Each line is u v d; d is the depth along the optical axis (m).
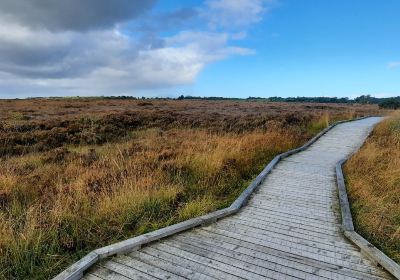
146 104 45.22
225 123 19.91
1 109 30.59
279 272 4.44
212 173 8.98
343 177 9.17
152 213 6.43
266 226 6.00
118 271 4.36
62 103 45.00
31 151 12.71
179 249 5.03
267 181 8.96
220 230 5.79
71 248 5.13
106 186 7.42
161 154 10.29
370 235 5.64
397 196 7.28
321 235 5.66
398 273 4.27
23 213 5.84
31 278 4.40
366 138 16.08
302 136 16.89
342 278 4.33
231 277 4.29
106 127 17.47
